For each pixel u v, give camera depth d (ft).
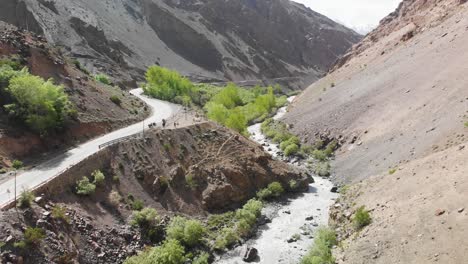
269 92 413.59
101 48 454.81
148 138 166.20
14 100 154.71
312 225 148.56
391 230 108.78
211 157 173.78
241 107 364.99
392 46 337.72
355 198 145.07
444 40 255.91
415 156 161.79
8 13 402.11
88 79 218.38
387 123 207.92
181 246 125.49
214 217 151.53
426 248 96.12
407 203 116.26
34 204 112.47
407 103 212.64
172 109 249.34
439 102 189.47
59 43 408.26
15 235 99.81
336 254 115.44
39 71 183.32
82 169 137.59
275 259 127.44
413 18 359.87
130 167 151.74
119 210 134.10
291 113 314.76
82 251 112.57
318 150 228.02
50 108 156.25
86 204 128.57
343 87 308.60
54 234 108.17
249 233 143.43
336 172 197.26
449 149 133.90
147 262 114.93
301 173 188.85
